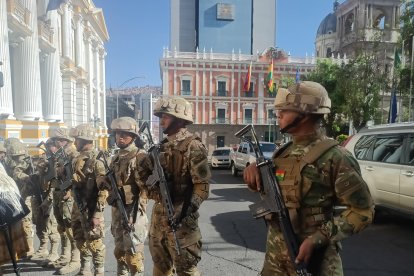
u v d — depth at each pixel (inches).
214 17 2549.2
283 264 70.6
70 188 141.8
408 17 687.7
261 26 2610.7
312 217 64.9
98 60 1294.3
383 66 802.2
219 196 371.2
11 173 170.4
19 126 482.9
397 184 207.2
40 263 164.6
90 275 146.3
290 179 66.4
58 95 724.7
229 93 1657.2
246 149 542.0
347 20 1979.6
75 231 143.5
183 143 98.2
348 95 817.5
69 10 878.4
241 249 186.5
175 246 97.3
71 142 169.0
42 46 657.0
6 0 473.4
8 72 450.6
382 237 207.3
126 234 119.6
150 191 103.8
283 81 1268.5
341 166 62.4
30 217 174.9
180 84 1625.2
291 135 70.4
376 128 243.6
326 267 65.4
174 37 2623.0
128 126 121.8
